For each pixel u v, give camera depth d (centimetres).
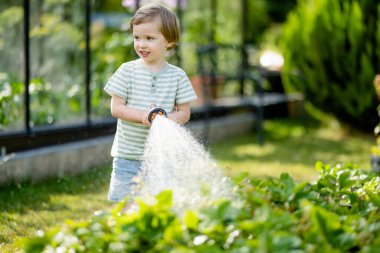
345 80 913
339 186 343
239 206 266
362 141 904
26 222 427
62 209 468
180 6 851
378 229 257
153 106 363
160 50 372
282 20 1933
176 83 385
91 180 572
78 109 726
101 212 272
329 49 909
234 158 723
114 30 930
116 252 238
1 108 571
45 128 608
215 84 922
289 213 278
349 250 257
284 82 972
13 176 544
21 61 717
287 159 727
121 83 375
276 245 219
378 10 870
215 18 981
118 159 379
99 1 908
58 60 772
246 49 998
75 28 815
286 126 1034
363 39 886
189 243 241
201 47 861
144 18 367
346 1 903
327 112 965
